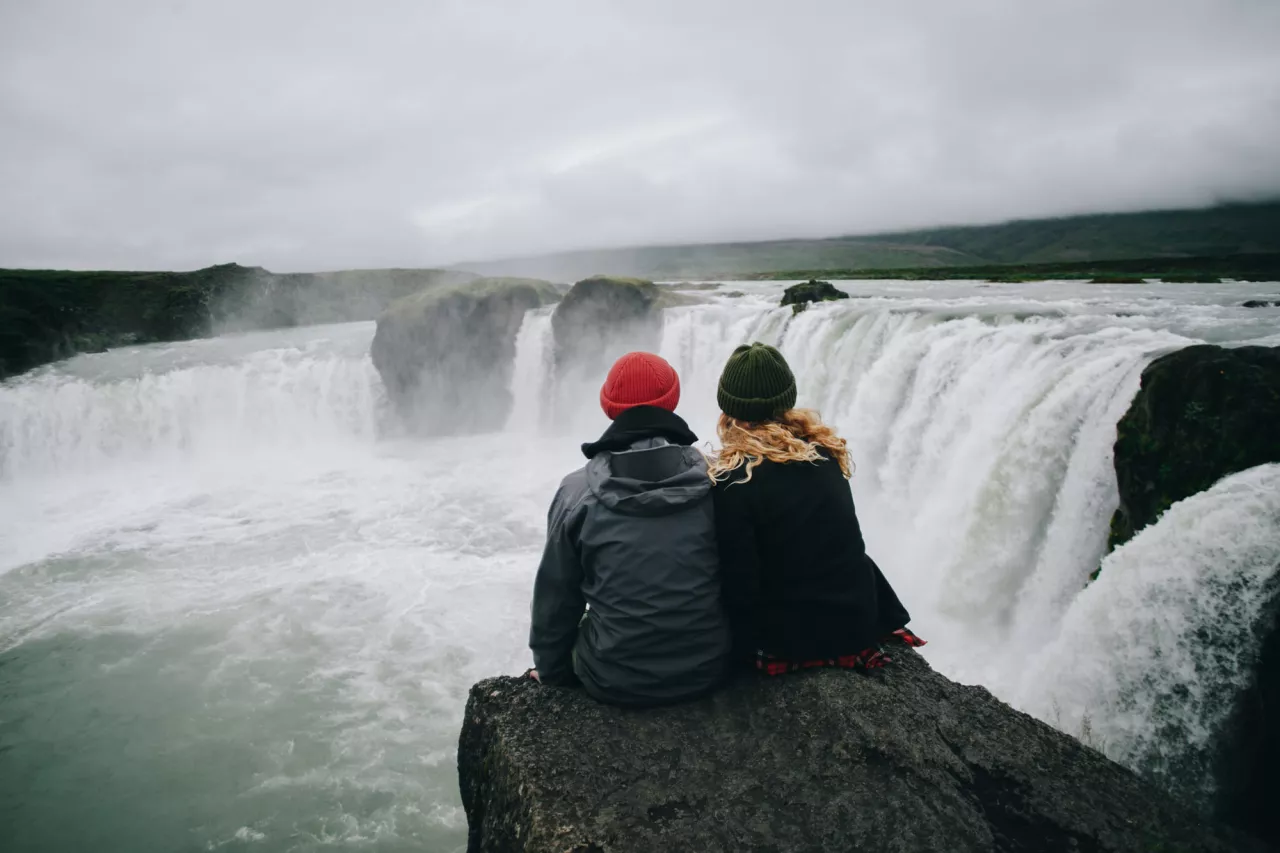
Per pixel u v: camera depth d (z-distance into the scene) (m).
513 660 7.33
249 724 6.41
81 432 14.97
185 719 6.50
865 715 2.78
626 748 2.69
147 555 10.13
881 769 2.58
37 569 9.73
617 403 2.76
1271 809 3.92
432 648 7.55
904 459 9.62
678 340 15.29
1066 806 2.45
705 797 2.49
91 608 8.55
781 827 2.38
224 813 5.43
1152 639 4.59
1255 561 4.17
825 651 2.82
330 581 9.12
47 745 6.21
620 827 2.40
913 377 9.80
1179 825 2.40
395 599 8.62
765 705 2.85
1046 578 6.71
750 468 2.63
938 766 2.60
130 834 5.27
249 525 11.22
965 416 8.56
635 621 2.66
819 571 2.70
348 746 6.10
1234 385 5.09
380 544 10.35
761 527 2.65
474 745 3.05
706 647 2.75
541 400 17.38
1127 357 6.59
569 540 2.71
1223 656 4.25
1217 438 5.08
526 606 8.39
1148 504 5.51
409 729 6.31
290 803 5.51
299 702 6.70
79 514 12.06
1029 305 12.04
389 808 5.45
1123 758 4.66
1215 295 14.02
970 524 7.62
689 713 2.83
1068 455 6.78
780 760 2.62
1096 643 4.93
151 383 15.68
